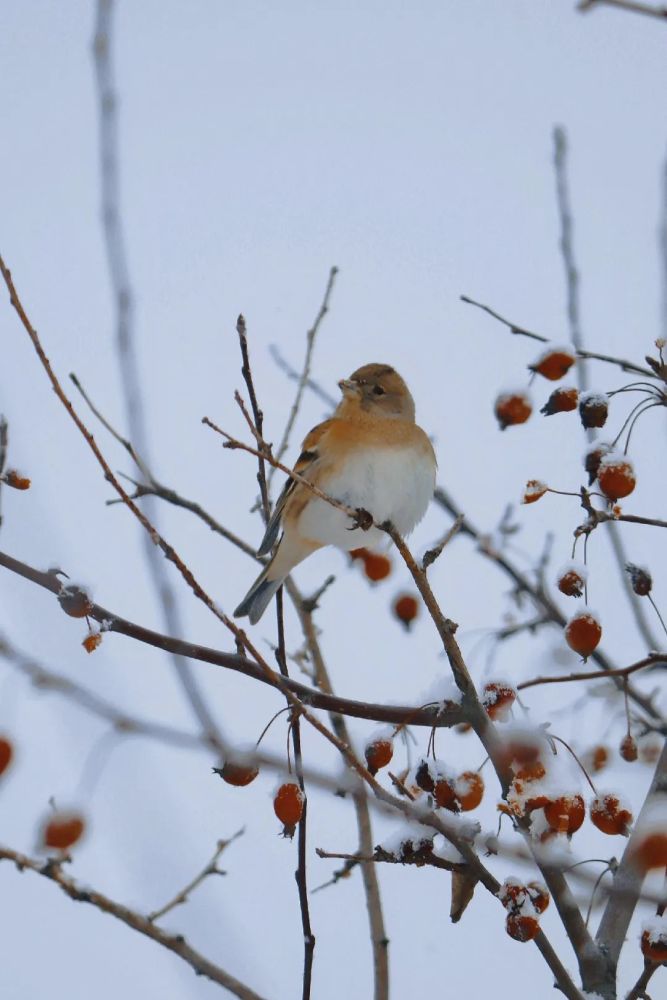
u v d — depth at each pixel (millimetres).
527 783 7844
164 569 8172
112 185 9047
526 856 7559
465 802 8211
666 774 8906
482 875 7797
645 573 9141
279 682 7773
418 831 7883
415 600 11703
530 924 7500
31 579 7910
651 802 8750
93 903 7504
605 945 8008
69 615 7883
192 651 8133
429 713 8445
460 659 8391
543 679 8562
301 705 7664
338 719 10797
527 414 9781
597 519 8758
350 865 9766
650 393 9531
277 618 9062
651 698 11812
